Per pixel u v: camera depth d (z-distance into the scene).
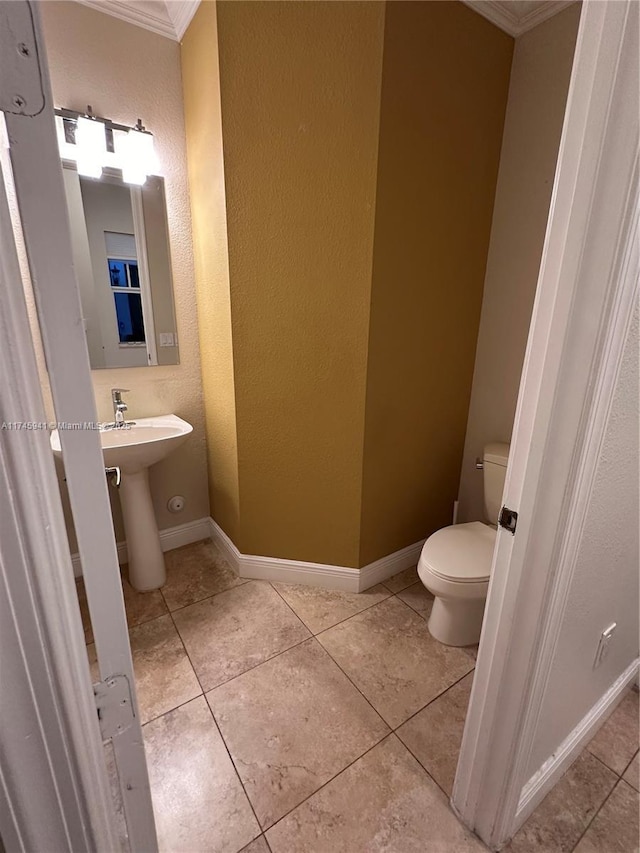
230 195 1.49
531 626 0.81
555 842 1.02
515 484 0.79
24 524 0.37
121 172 1.70
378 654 1.59
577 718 1.18
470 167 1.66
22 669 0.40
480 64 1.56
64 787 0.46
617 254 0.61
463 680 1.48
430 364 1.82
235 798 1.11
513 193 1.76
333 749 1.23
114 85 1.61
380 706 1.37
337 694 1.42
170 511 2.22
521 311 1.80
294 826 1.05
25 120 0.33
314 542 1.90
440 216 1.62
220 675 1.48
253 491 1.87
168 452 1.76
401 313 1.63
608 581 1.02
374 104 1.33
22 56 0.31
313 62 1.34
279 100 1.39
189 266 1.93
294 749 1.23
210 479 2.24
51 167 0.35
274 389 1.70
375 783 1.14
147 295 1.87
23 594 0.38
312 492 1.82
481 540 1.69
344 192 1.43
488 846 1.01
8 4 0.30
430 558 1.57
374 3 1.25
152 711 1.35
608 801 1.10
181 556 2.20
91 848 0.51
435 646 1.63
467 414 2.10
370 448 1.73
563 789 1.13
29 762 0.43
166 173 1.78
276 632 1.69
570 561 0.79
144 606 1.83
